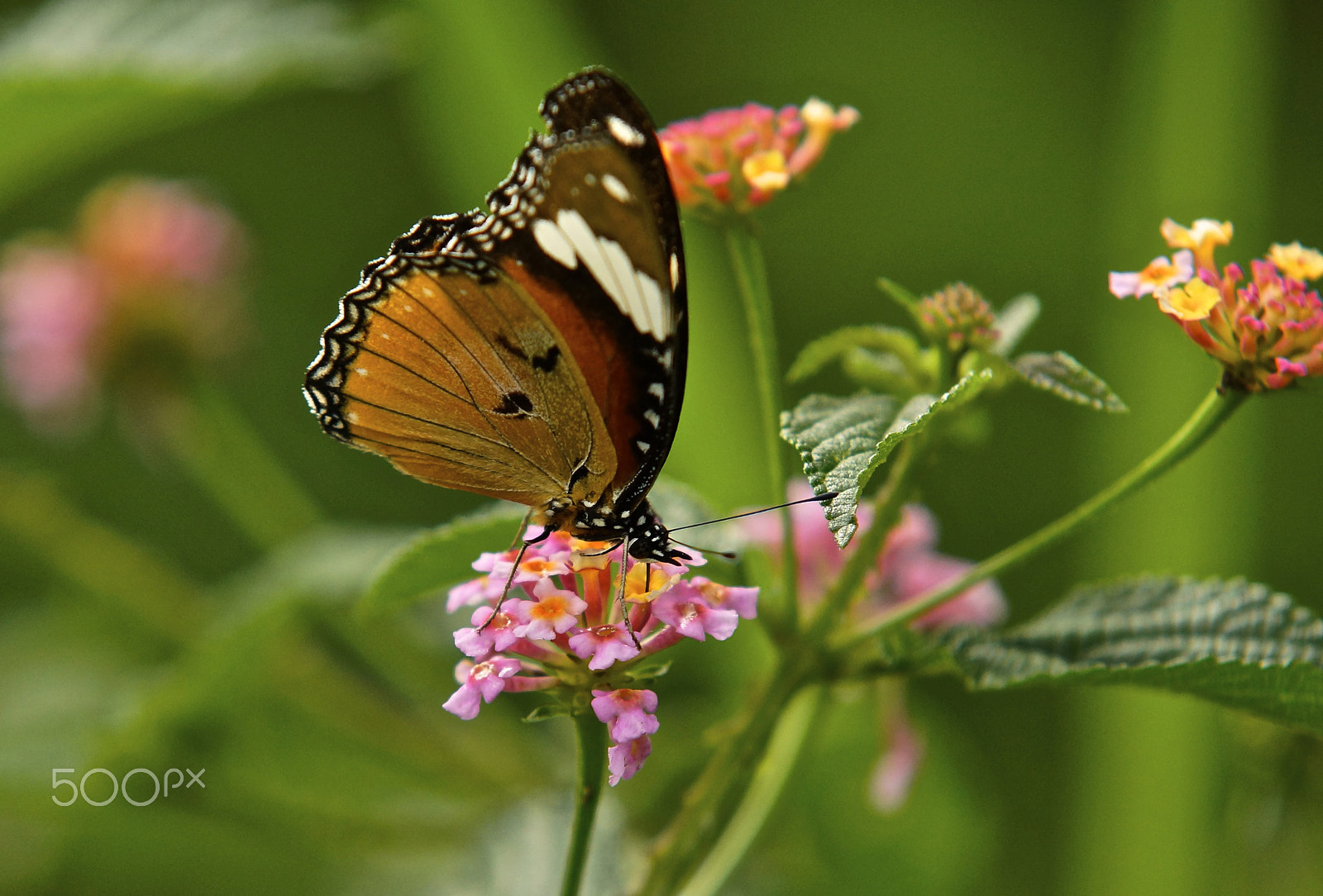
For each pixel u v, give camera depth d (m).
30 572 0.77
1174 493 0.72
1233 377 0.64
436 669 0.72
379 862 0.71
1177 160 0.75
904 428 0.63
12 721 0.72
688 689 0.74
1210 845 0.69
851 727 0.72
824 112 0.66
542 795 0.68
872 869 0.71
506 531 0.66
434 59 0.74
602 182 0.64
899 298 0.65
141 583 0.73
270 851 0.71
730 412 0.73
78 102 0.71
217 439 0.77
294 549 0.73
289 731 0.71
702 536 0.66
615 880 0.66
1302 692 0.64
